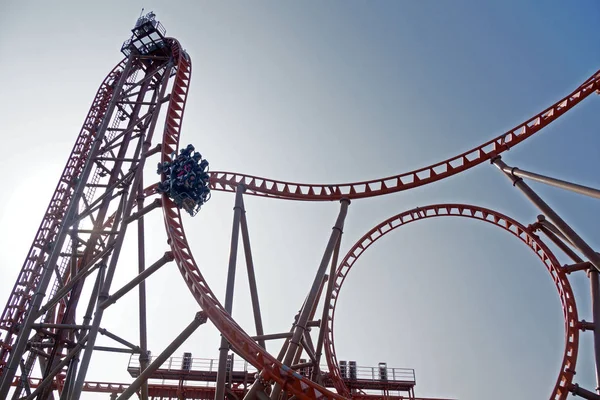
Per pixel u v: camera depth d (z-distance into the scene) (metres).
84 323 23.33
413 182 32.53
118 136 28.00
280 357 30.95
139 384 21.39
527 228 33.84
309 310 25.80
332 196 32.78
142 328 26.47
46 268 22.77
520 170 28.62
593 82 29.48
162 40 31.23
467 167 31.86
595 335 28.61
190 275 22.08
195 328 22.28
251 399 21.83
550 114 31.12
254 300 30.73
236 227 28.84
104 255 23.88
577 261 31.28
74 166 28.17
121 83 29.27
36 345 22.64
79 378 20.44
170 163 26.53
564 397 28.59
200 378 39.00
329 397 18.41
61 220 26.03
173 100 30.38
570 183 23.59
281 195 33.72
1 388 19.97
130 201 25.28
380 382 41.47
